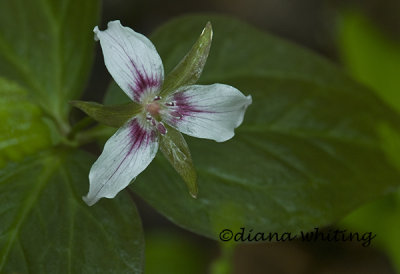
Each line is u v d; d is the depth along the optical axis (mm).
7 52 412
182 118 360
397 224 459
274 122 420
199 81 428
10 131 388
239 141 411
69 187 383
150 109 357
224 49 433
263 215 395
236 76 430
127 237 373
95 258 368
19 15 417
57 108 408
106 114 350
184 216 387
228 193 397
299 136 419
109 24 344
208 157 404
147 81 355
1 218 371
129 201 379
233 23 436
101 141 399
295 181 404
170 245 462
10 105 390
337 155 416
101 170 346
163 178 393
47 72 411
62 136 397
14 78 407
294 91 429
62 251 367
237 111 355
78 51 414
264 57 435
